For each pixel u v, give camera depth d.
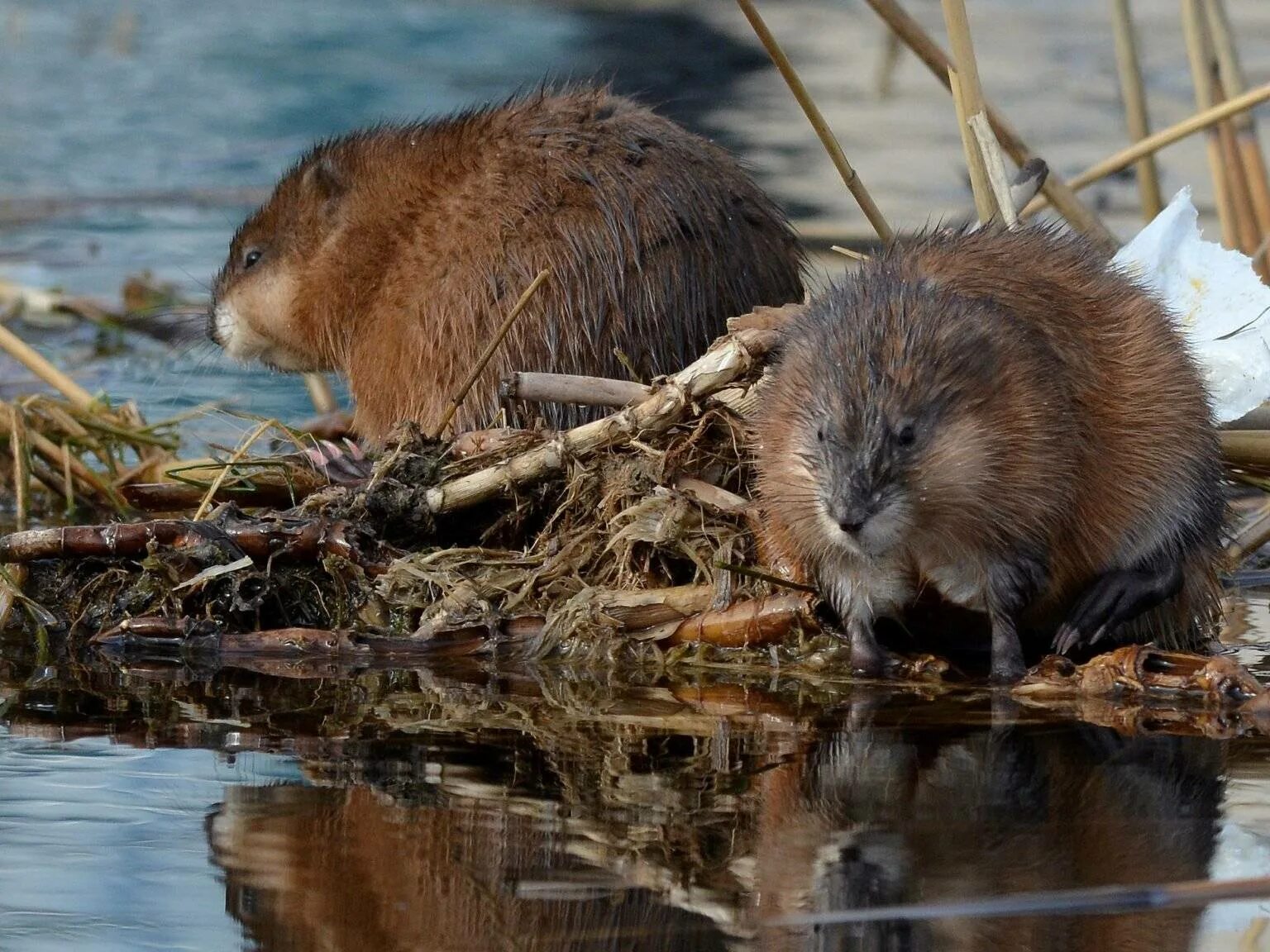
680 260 10.19
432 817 6.24
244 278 11.81
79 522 11.19
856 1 33.62
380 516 9.30
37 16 30.00
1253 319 9.68
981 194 10.22
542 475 9.20
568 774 6.75
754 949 5.15
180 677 8.33
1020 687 8.03
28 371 14.30
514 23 30.62
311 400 14.12
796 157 21.27
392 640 8.82
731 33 30.20
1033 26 29.80
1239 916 5.39
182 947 5.20
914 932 5.27
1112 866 5.72
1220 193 12.85
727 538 8.83
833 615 8.66
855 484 7.54
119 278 16.53
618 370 10.10
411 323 10.61
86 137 21.84
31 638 9.05
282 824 6.21
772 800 6.42
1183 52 26.95
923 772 6.74
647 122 10.74
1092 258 8.91
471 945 5.19
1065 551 8.30
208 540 9.17
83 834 6.12
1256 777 6.65
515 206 10.39
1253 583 10.49
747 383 9.04
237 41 28.17
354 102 23.80
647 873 5.72
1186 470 8.41
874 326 7.95
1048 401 7.91
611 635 8.68
